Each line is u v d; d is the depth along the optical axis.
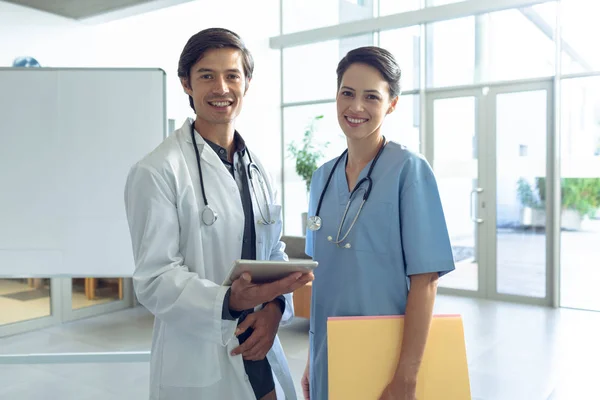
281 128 7.36
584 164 4.97
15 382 3.22
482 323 4.49
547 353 3.68
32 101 2.46
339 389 1.12
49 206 2.47
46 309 4.53
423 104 5.91
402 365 1.11
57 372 3.41
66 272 2.48
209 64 1.24
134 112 2.50
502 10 5.37
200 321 1.09
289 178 7.32
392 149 1.26
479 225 5.58
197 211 1.24
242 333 1.32
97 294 4.88
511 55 5.34
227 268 1.29
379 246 1.22
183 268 1.18
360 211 1.24
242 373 1.26
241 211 1.32
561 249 5.10
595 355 3.63
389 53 1.20
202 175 1.29
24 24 4.10
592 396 2.95
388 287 1.22
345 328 1.14
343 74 1.21
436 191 1.20
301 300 4.18
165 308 1.13
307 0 6.92
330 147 6.86
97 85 2.48
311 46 6.95
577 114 4.99
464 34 5.62
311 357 1.37
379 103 1.19
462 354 1.15
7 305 4.29
